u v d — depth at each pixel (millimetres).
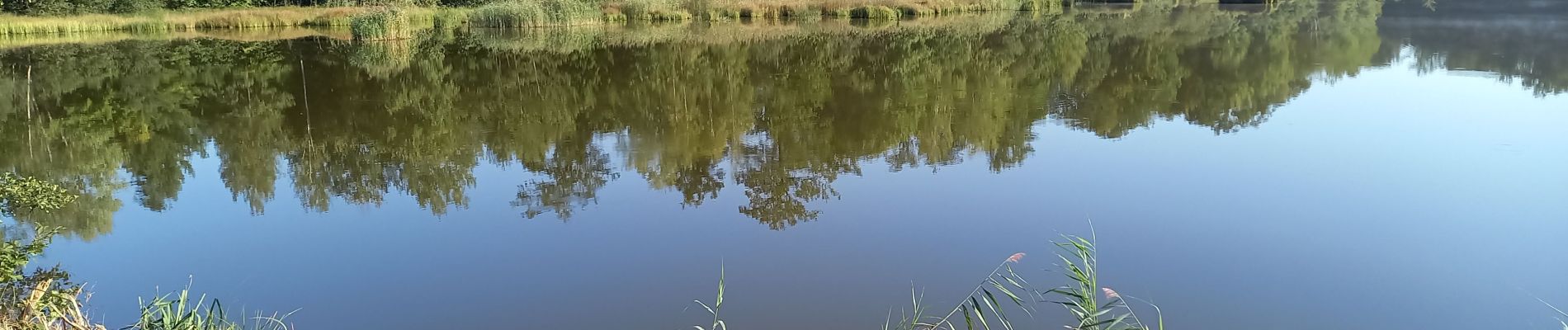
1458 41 20047
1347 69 15367
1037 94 13266
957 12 38250
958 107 11977
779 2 34750
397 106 12727
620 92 13922
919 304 4719
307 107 12695
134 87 15234
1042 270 5215
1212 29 26438
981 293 4863
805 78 15492
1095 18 33500
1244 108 11141
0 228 6258
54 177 8359
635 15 33219
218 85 15336
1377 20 28156
